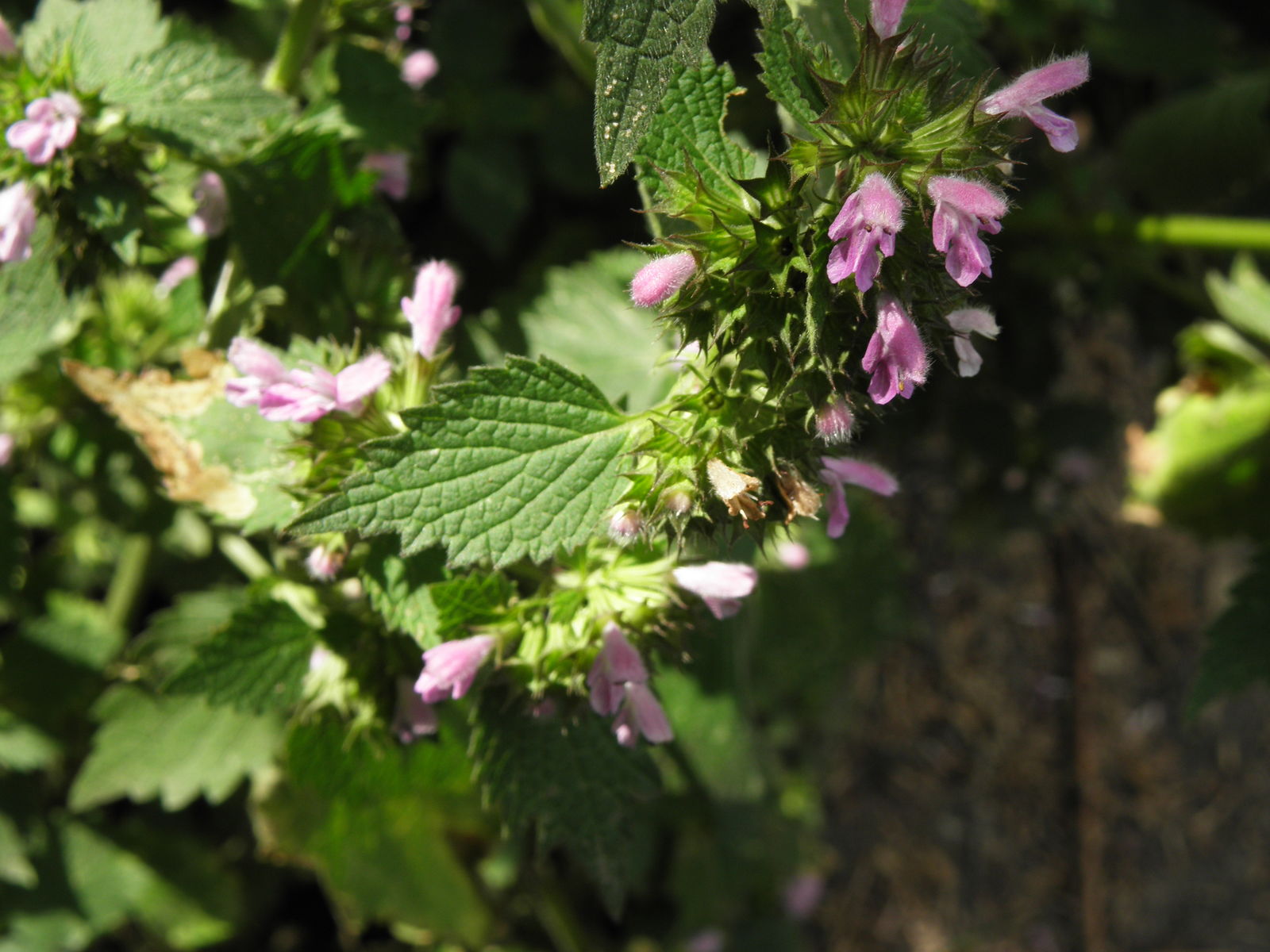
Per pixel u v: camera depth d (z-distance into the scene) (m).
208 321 0.28
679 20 0.21
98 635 0.36
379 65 0.29
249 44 0.36
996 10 0.36
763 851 0.47
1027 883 0.61
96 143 0.25
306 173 0.27
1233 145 0.38
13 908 0.36
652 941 0.44
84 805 0.31
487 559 0.23
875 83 0.22
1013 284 0.42
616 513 0.22
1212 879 0.62
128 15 0.26
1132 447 0.40
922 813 0.61
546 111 0.40
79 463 0.33
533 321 0.31
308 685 0.26
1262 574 0.29
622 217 0.41
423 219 0.41
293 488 0.25
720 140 0.24
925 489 0.60
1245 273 0.36
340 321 0.28
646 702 0.24
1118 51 0.40
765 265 0.22
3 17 0.32
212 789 0.31
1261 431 0.36
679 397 0.23
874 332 0.22
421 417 0.23
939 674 0.62
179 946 0.40
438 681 0.23
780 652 0.47
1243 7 0.41
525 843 0.38
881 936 0.60
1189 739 0.63
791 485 0.22
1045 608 0.62
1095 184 0.42
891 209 0.20
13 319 0.26
